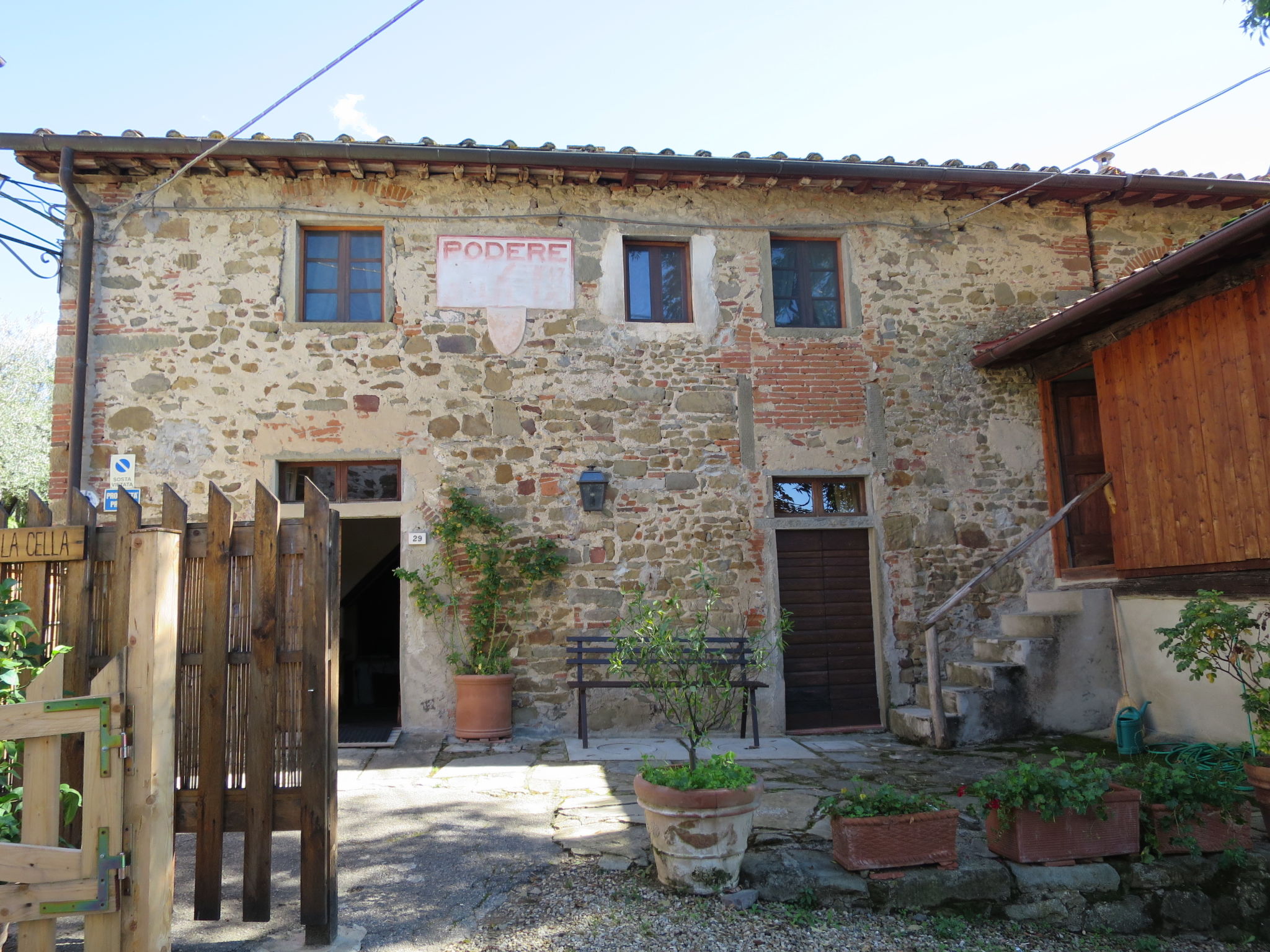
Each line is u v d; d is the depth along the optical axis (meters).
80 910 2.37
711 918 3.45
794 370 7.57
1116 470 6.93
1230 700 5.92
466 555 6.93
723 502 7.30
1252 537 5.56
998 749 6.33
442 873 3.82
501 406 7.15
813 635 7.34
